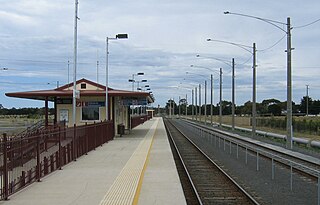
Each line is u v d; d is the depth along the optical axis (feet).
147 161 66.28
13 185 38.50
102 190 41.04
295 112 432.66
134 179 47.98
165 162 65.87
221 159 81.30
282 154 88.79
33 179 45.19
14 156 41.09
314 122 157.48
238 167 69.15
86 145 77.36
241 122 307.99
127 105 163.12
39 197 37.32
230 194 45.06
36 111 420.77
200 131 157.89
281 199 42.34
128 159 68.74
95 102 133.39
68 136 65.00
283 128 184.14
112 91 133.28
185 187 49.60
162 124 272.31
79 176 49.88
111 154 76.84
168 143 106.83
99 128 94.94
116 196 38.11
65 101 132.67
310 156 82.64
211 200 41.63
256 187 49.78
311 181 53.93
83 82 139.44
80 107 133.08
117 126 142.00
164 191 41.27
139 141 112.88
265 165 71.56
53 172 52.80
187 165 72.02
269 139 134.51
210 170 65.46
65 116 132.77
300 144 112.88
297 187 49.55
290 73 100.37
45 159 49.52
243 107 497.87
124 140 117.19
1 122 231.71
